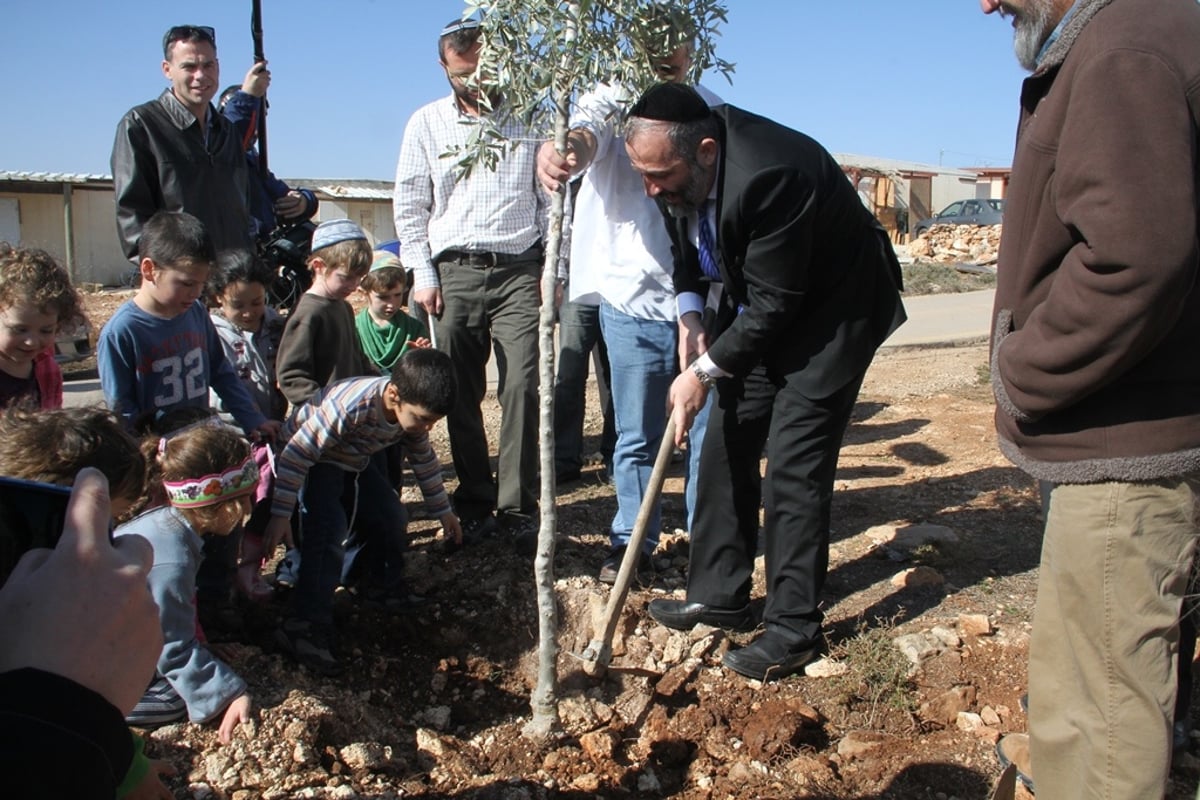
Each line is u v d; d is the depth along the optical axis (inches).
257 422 147.9
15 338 116.0
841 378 129.5
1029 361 85.4
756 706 131.6
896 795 116.3
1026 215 91.0
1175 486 84.8
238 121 204.5
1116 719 87.7
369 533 148.8
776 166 119.0
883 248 133.5
